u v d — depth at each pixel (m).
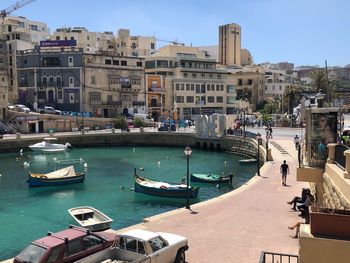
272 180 34.50
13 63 104.69
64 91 100.50
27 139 74.69
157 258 14.61
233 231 20.44
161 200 36.88
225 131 77.50
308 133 20.67
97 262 14.10
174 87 113.94
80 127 92.19
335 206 14.91
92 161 63.50
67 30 143.62
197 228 21.00
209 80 120.62
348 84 103.44
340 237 9.38
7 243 25.11
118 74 105.44
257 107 143.38
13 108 91.75
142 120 98.56
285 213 23.69
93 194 39.69
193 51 132.50
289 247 17.92
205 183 43.88
